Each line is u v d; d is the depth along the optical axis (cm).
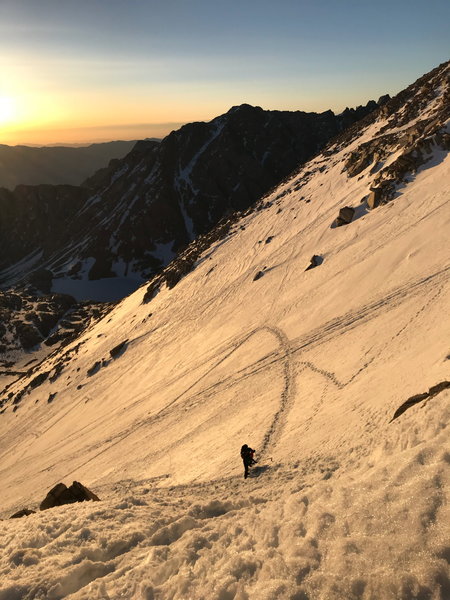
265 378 3083
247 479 1326
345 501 450
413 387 1478
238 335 4484
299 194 8212
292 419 1989
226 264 7225
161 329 6391
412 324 2505
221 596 394
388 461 489
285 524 475
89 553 621
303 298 4353
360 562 351
